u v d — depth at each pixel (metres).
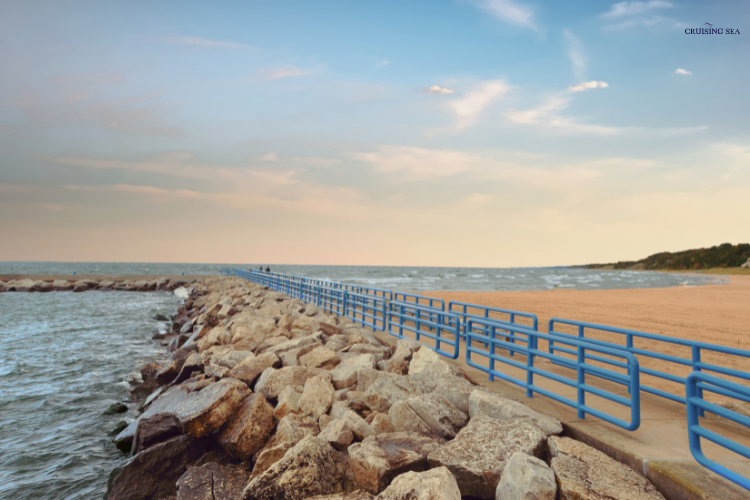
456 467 4.39
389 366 8.61
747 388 3.33
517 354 9.67
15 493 6.27
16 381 11.98
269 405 7.04
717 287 48.34
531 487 3.76
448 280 74.12
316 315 16.30
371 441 5.23
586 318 18.25
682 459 4.05
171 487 6.05
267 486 4.66
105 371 13.10
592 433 4.75
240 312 18.22
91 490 6.37
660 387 7.67
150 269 149.75
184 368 10.36
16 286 42.88
